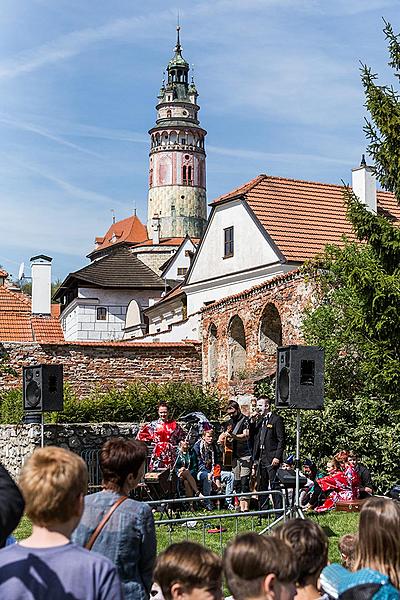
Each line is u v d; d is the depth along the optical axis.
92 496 5.50
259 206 34.28
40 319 36.72
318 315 21.70
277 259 32.59
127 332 51.81
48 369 14.36
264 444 15.45
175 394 23.22
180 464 15.92
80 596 3.74
